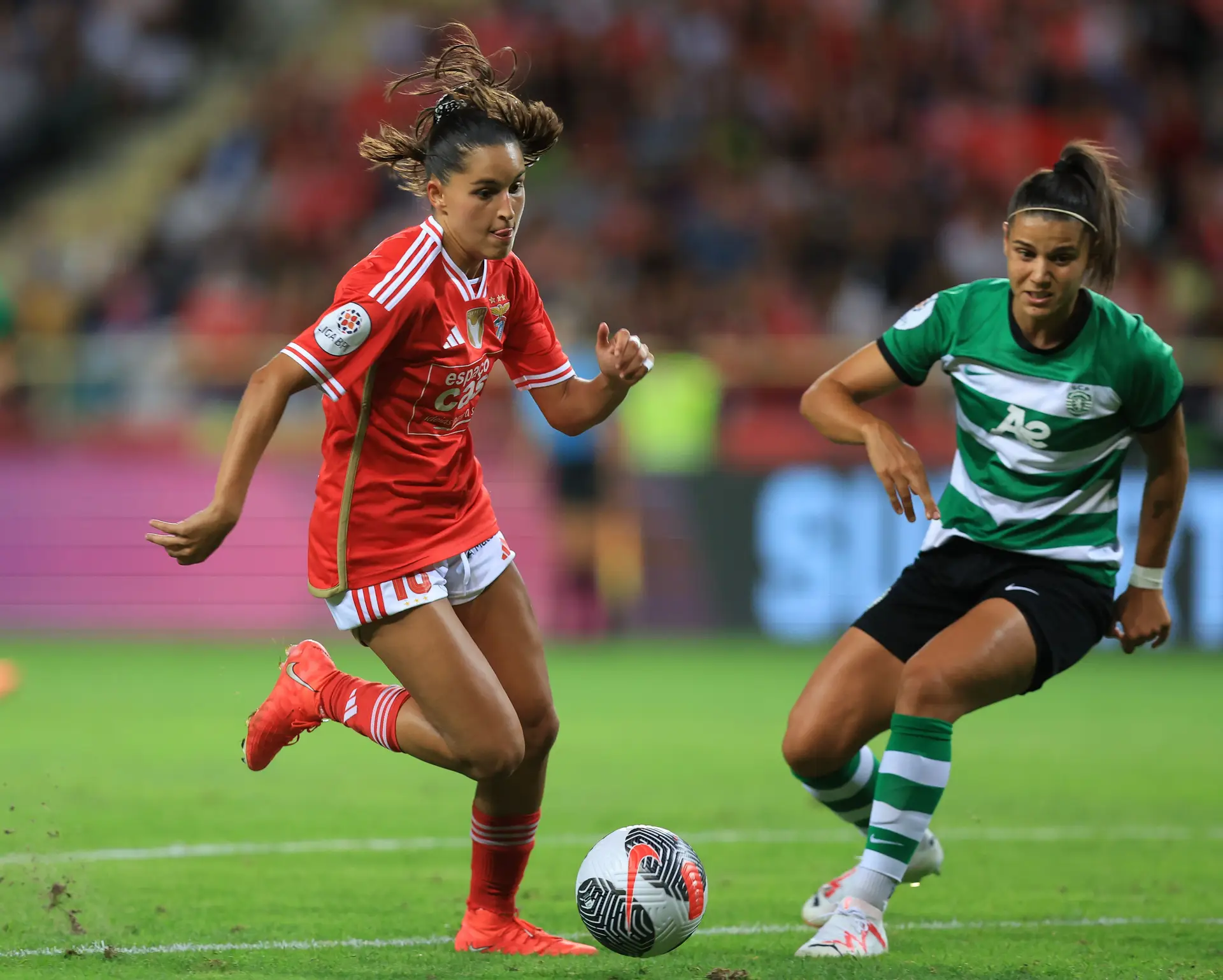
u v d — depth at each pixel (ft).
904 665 51.37
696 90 237.45
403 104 238.89
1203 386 167.94
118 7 284.00
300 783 86.12
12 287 228.22
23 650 155.53
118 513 172.14
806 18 244.01
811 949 46.55
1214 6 244.22
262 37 284.82
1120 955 47.44
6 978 42.57
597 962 45.85
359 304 43.96
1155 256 223.51
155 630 170.30
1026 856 67.51
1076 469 50.19
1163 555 52.19
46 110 277.23
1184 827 75.05
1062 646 48.57
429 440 46.14
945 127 234.79
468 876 61.00
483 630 48.03
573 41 240.94
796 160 232.73
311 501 171.83
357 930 50.80
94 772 87.97
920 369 51.98
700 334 203.00
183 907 54.13
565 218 223.30
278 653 153.07
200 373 177.17
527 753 48.03
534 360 50.06
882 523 166.40
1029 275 47.80
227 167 240.32
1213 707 128.77
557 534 169.27
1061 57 240.73
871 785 53.83
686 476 168.25
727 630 167.94
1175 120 237.86
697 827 74.38
